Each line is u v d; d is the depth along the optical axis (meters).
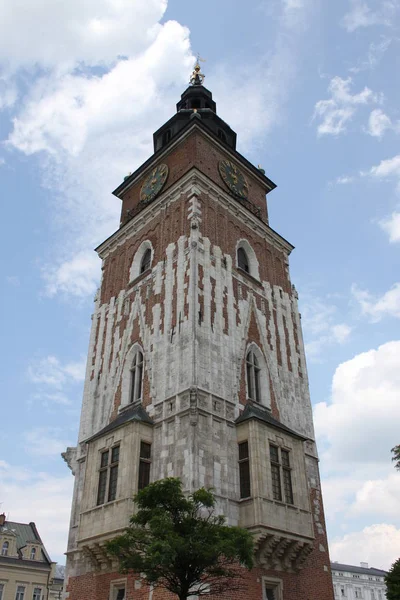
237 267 36.03
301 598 27.16
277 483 27.52
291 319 38.88
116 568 26.48
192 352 28.84
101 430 30.70
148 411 29.55
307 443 33.78
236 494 26.52
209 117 45.50
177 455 26.47
